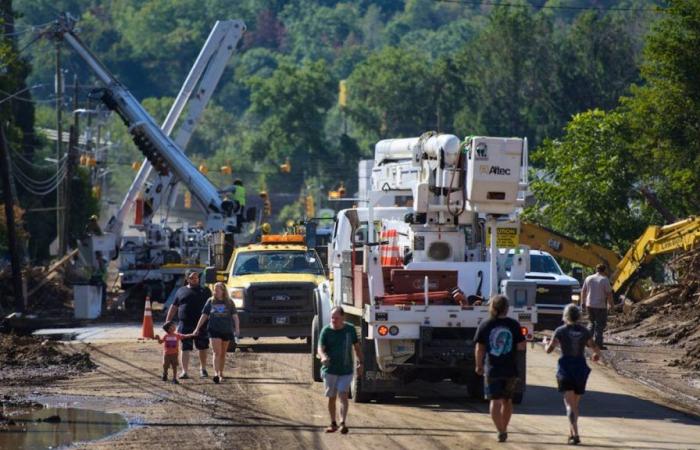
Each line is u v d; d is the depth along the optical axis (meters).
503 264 56.53
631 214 153.75
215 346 63.00
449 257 58.41
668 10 143.62
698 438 46.97
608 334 98.94
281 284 78.88
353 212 63.88
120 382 63.12
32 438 45.97
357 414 52.50
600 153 151.00
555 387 63.00
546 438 46.25
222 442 45.12
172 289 132.38
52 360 71.44
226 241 89.12
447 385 63.12
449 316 53.47
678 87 140.88
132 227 144.00
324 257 70.69
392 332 53.44
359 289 55.41
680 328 93.69
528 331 54.34
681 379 68.88
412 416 52.12
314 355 63.22
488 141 54.59
